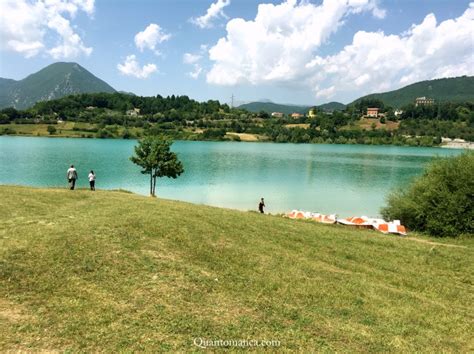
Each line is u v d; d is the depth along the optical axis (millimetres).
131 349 7336
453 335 9938
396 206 33312
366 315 10375
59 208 19109
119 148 137125
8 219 15445
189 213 20062
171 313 8914
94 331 7824
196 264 12445
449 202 28328
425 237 27547
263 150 163875
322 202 55906
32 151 116500
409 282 14383
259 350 7832
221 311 9391
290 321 9352
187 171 89000
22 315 8125
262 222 21828
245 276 12078
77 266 10781
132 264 11461
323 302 10883
